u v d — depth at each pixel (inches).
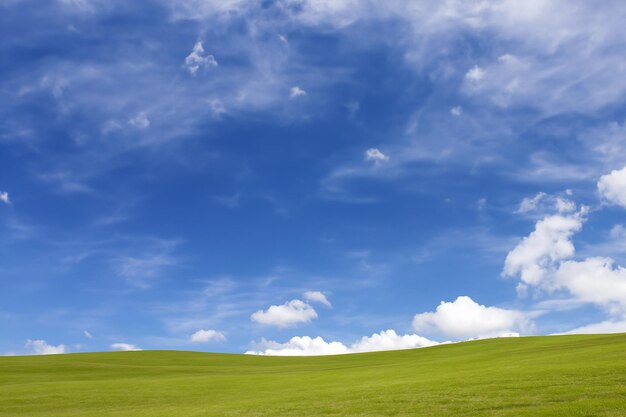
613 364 1478.8
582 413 954.7
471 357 2657.5
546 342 3373.5
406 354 3976.4
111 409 1630.2
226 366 3570.4
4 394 1929.1
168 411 1503.4
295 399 1510.8
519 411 1026.1
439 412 1103.6
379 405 1255.5
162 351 4522.6
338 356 4318.4
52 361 3476.9
